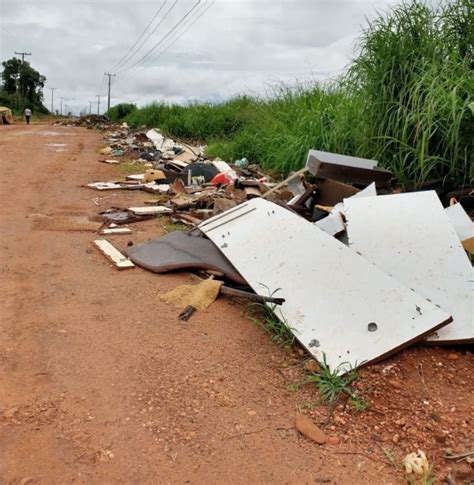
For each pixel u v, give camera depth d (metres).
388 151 6.58
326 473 2.43
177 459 2.48
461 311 3.49
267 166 10.32
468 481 2.39
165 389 3.03
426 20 6.60
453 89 5.66
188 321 3.88
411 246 3.95
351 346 3.26
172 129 21.61
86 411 2.81
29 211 7.48
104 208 7.82
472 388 3.06
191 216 6.95
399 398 2.95
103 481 2.34
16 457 2.46
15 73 77.75
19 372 3.17
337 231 4.43
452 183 5.96
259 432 2.69
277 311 3.70
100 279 4.71
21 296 4.29
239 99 19.83
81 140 22.42
